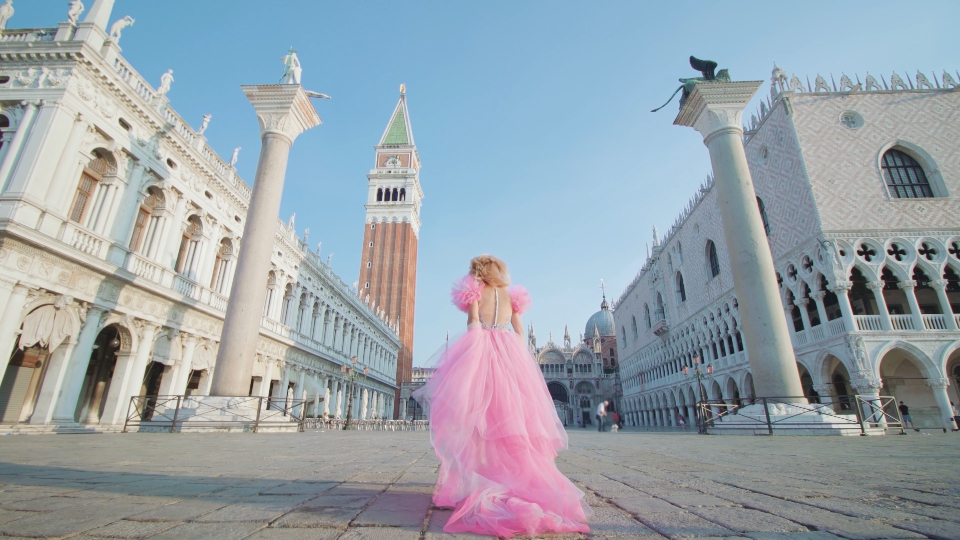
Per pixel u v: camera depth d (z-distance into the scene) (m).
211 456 6.99
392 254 81.19
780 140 31.00
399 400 70.62
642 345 65.88
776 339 17.55
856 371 24.70
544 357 95.06
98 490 3.79
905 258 26.70
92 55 15.93
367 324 53.16
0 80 15.75
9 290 13.43
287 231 31.88
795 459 6.91
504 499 2.68
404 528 2.65
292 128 21.34
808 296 29.98
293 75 21.92
